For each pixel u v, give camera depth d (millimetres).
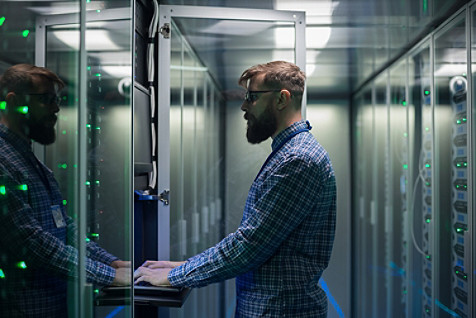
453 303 2580
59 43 730
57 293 747
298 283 1405
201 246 2746
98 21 881
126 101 1089
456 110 2531
